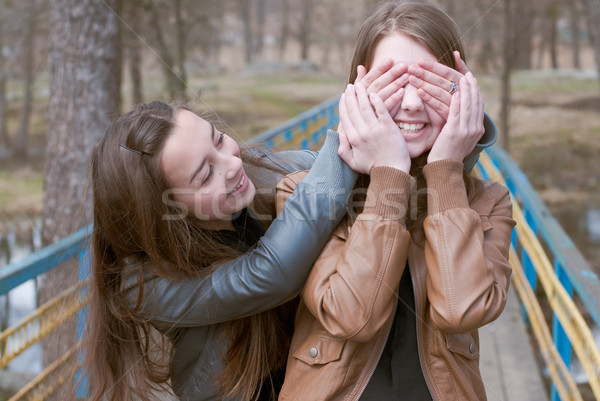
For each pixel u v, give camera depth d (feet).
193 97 6.34
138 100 47.29
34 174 64.23
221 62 159.74
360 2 125.39
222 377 5.51
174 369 5.81
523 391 10.61
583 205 41.06
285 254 4.87
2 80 69.87
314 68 127.13
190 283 5.20
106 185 5.15
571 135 60.23
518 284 14.78
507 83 51.70
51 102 17.16
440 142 4.96
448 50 5.16
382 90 4.98
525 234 13.57
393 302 4.80
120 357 5.72
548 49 171.73
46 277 13.91
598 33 27.68
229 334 5.52
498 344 12.75
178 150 4.99
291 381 5.00
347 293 4.63
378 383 4.97
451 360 4.82
